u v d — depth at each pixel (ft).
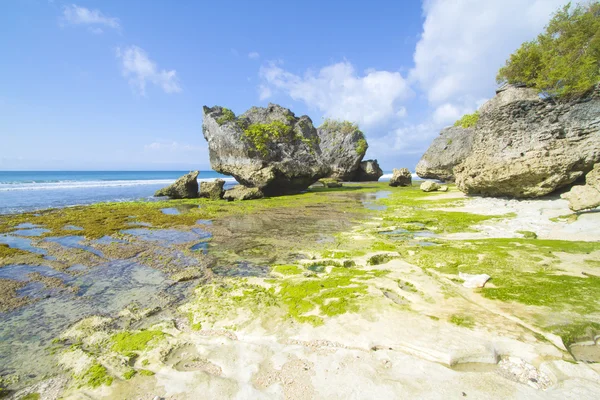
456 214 58.90
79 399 14.05
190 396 13.87
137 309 23.85
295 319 20.17
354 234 46.55
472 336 16.98
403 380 14.17
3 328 21.42
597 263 27.07
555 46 76.54
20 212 72.38
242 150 108.06
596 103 57.88
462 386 13.60
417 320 18.89
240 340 18.42
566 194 45.39
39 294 26.91
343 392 13.58
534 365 14.97
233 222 59.26
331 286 24.84
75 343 19.40
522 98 70.38
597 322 17.76
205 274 31.19
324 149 199.41
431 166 151.23
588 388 13.10
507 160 66.74
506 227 45.44
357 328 18.45
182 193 104.63
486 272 26.23
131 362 16.94
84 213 70.18
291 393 13.69
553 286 22.41
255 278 28.45
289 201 93.04
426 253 33.19
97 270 32.86
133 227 54.70
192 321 21.16
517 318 18.61
